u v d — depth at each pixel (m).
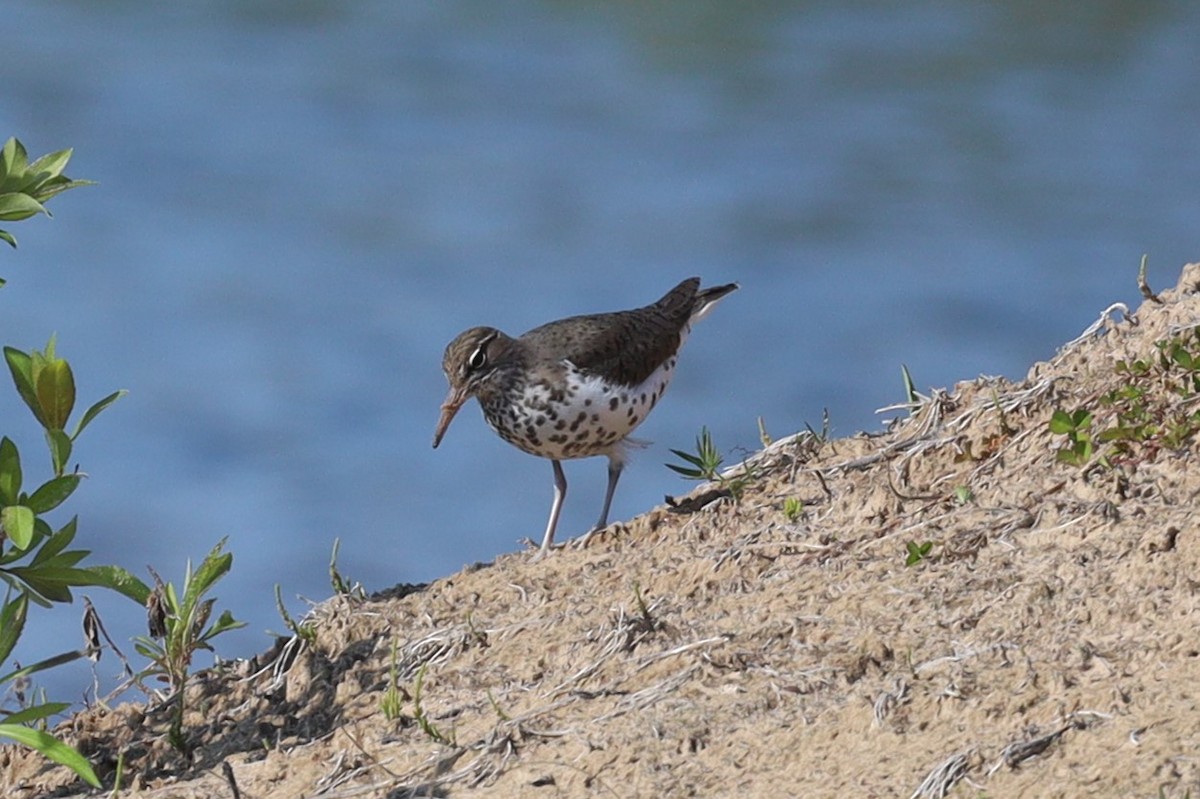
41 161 7.46
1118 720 5.86
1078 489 7.48
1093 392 8.30
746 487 9.01
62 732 8.25
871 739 6.20
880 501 8.10
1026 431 8.20
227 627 8.31
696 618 7.56
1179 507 7.09
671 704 6.79
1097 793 5.50
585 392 10.11
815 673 6.73
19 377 7.51
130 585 7.57
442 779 6.76
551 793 6.42
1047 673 6.26
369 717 7.60
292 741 7.68
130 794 7.34
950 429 8.68
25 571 7.40
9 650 7.43
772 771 6.20
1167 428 7.61
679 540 8.60
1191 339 8.15
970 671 6.42
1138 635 6.38
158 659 8.17
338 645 8.29
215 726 8.06
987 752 5.86
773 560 7.93
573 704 7.06
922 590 7.16
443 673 7.75
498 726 6.96
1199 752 5.55
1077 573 6.88
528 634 7.91
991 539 7.39
